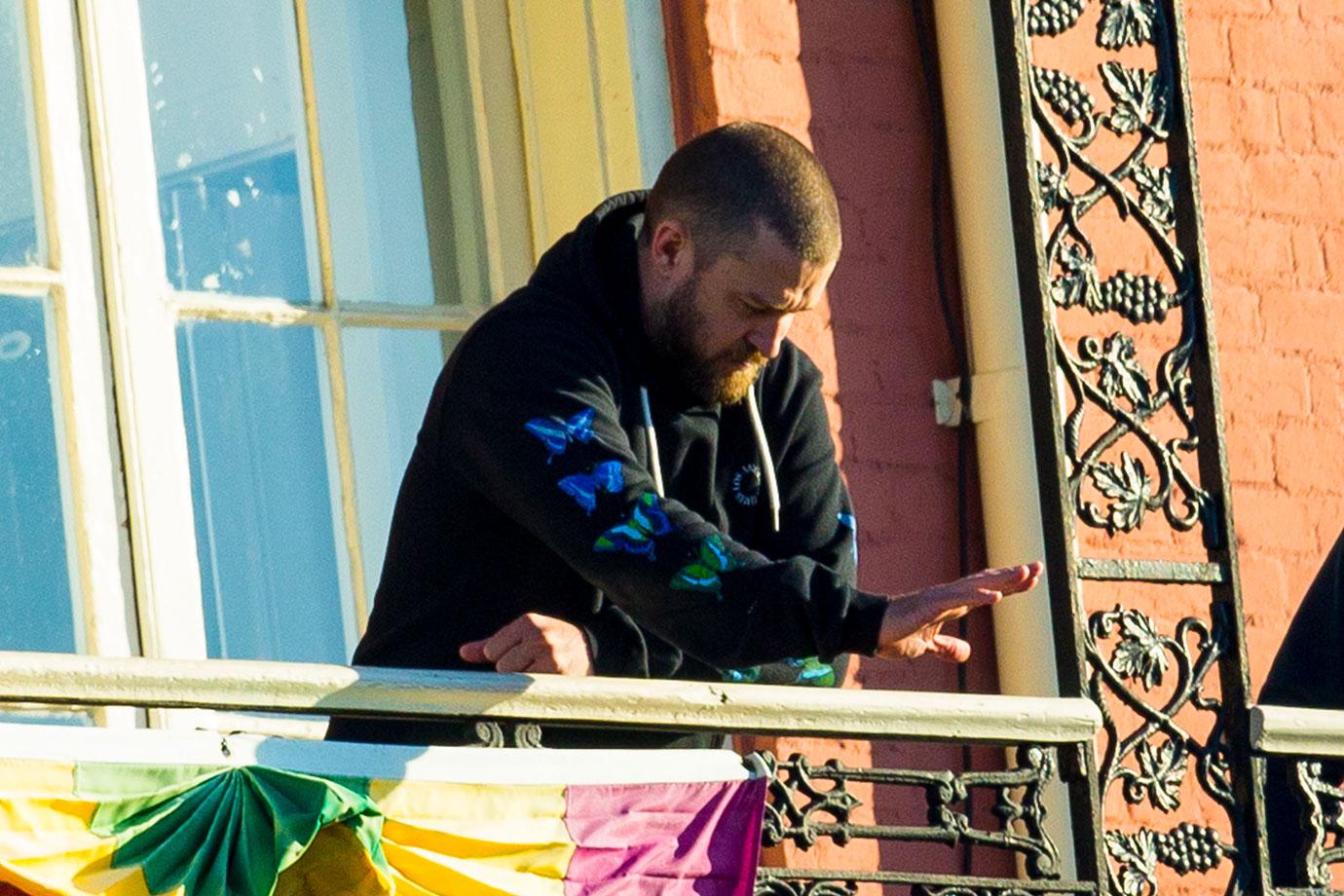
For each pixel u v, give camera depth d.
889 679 17.22
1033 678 17.38
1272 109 19.69
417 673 11.98
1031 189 15.57
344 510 16.30
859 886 16.92
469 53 17.38
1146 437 15.61
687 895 12.44
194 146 16.25
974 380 17.72
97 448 15.41
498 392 12.49
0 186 15.52
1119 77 16.12
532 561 12.83
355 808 11.35
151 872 10.98
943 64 18.08
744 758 12.93
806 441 13.59
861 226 17.66
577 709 12.38
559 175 17.33
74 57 15.85
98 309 15.63
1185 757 15.19
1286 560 18.91
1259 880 15.15
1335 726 15.43
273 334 16.30
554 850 12.13
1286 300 19.38
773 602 12.10
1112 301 15.78
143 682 11.27
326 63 16.91
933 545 17.48
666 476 13.09
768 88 17.44
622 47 17.22
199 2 16.45
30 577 15.10
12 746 10.87
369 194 16.89
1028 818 14.03
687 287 12.83
